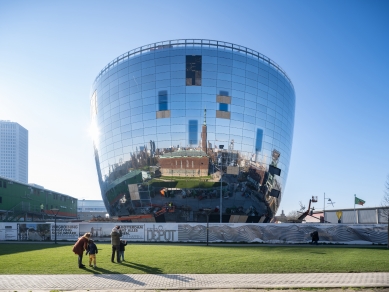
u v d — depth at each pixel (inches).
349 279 546.3
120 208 2110.0
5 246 1159.0
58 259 776.9
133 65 2081.7
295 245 1251.2
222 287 492.7
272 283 517.7
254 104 2063.2
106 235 1387.8
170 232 1347.2
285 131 2290.8
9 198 2576.3
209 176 1914.4
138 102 2046.0
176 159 1934.1
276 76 2188.7
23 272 607.2
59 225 1421.0
